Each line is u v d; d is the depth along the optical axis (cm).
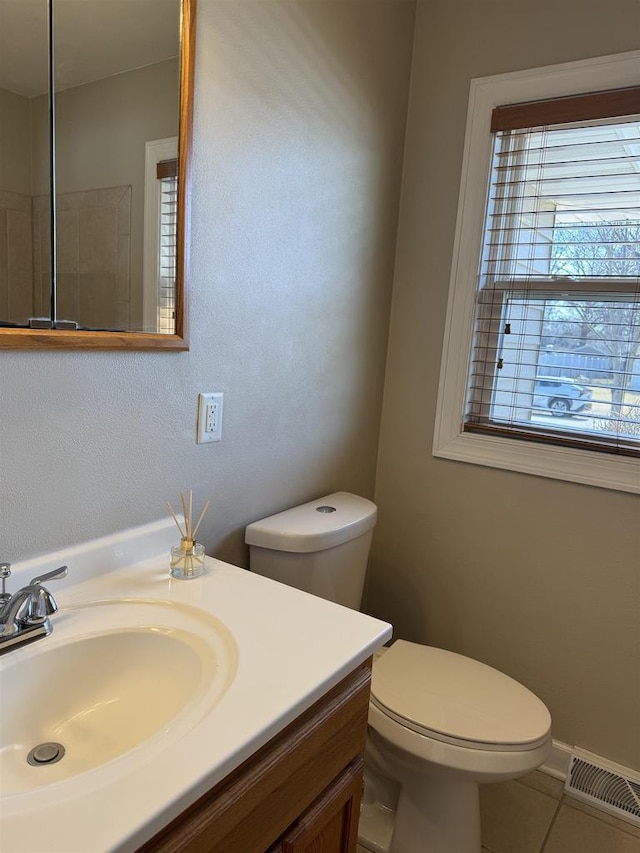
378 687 146
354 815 104
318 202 157
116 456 114
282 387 156
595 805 172
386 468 211
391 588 215
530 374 185
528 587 188
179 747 70
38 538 103
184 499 131
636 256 166
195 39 115
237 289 136
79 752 86
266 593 111
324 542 147
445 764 129
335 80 156
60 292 100
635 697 174
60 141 97
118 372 112
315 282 162
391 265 199
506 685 150
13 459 97
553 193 176
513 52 174
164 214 114
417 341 200
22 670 87
